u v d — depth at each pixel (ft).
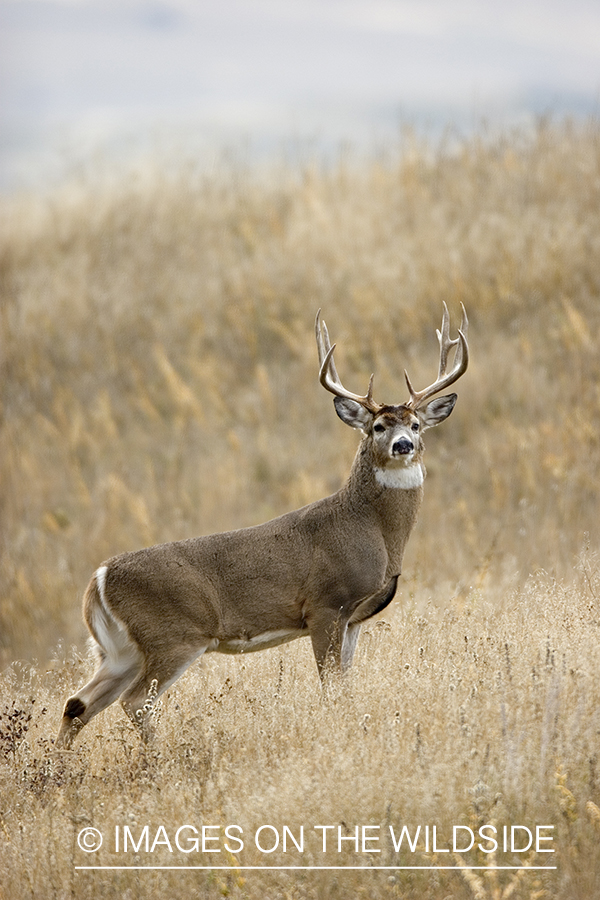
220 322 219.61
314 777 59.36
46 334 223.10
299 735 68.18
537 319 190.70
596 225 208.13
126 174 271.49
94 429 199.00
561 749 58.95
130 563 85.05
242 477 176.55
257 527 87.40
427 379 182.80
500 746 60.80
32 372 214.69
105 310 226.99
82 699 83.20
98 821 62.80
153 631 84.02
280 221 244.42
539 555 127.65
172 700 83.82
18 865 58.75
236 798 60.95
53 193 270.67
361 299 204.64
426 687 69.00
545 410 171.12
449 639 81.05
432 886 52.70
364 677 76.48
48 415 208.44
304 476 163.73
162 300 228.84
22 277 240.12
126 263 240.73
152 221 252.01
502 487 153.48
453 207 228.02
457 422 175.63
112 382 213.05
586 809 55.26
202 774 65.82
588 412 163.43
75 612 150.82
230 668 90.33
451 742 61.11
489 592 110.42
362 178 250.98
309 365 198.29
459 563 131.13
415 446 87.45
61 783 69.26
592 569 94.17
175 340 218.79
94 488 184.85
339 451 178.29
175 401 199.11
